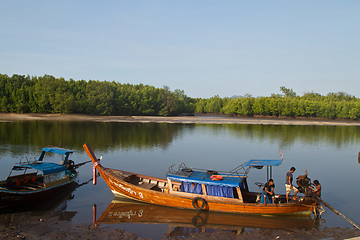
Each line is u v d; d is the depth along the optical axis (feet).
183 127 251.80
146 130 209.87
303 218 55.67
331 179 86.63
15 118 276.21
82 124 240.53
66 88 339.77
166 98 424.05
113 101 363.97
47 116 305.94
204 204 56.03
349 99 609.83
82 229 47.47
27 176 64.54
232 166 101.30
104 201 62.28
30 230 46.01
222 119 393.70
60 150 72.95
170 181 59.41
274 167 102.17
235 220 53.57
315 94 653.71
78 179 79.36
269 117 476.54
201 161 107.86
